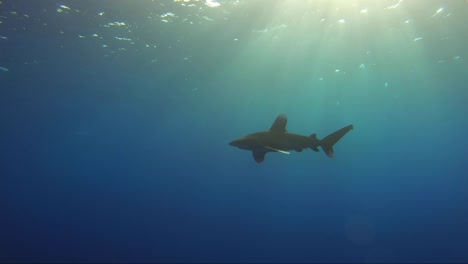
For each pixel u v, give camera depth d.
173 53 18.86
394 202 60.88
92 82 23.64
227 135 68.31
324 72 24.52
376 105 39.50
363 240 27.12
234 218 45.34
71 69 20.34
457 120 48.94
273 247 26.89
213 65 21.78
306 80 27.03
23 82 22.03
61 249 28.28
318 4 13.21
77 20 13.54
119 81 24.02
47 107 29.72
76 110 32.31
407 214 41.03
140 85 25.80
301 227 35.31
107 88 25.62
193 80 25.58
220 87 28.55
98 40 16.03
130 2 12.31
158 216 54.94
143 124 46.16
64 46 16.48
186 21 14.45
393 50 19.55
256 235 32.19
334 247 25.66
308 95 33.75
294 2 12.98
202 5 12.99
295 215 45.88
